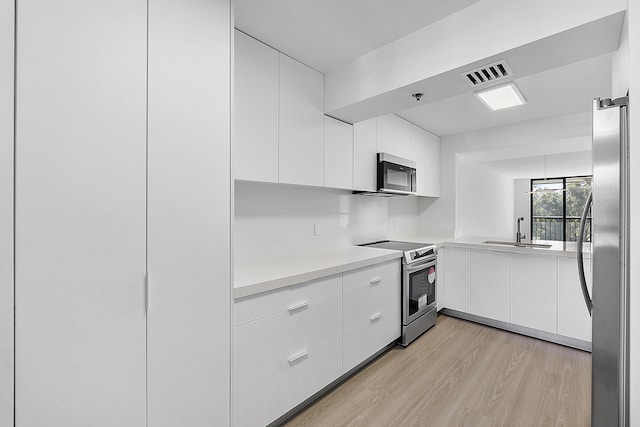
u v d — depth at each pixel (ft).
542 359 8.27
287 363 5.82
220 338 4.42
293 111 7.10
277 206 8.22
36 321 3.02
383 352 8.73
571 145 11.44
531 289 9.77
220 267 4.39
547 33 4.64
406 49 6.27
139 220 3.64
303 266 6.82
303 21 5.79
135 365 3.64
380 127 9.98
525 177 13.76
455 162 13.29
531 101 9.31
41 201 3.02
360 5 5.35
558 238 13.15
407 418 5.98
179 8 3.98
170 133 3.89
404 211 13.57
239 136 6.04
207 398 4.29
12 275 2.90
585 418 5.91
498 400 6.50
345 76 7.41
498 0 5.11
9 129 2.85
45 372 3.08
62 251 3.15
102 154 3.37
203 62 4.20
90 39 3.29
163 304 3.84
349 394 6.77
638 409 3.54
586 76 7.61
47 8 3.04
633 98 3.55
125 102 3.53
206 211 4.22
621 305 3.80
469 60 5.41
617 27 4.36
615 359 3.87
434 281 10.77
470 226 14.05
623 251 3.76
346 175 8.61
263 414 5.39
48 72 3.05
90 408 3.34
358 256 8.26
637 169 3.52
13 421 2.93
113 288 3.47
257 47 6.38
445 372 7.64
